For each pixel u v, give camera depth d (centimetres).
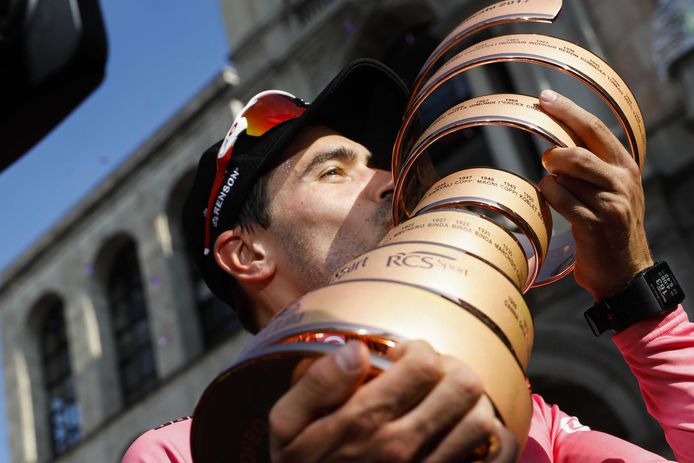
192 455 78
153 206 1259
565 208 98
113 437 1122
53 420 1322
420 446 63
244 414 76
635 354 113
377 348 73
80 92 131
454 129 95
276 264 141
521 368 75
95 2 129
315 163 142
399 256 78
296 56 1157
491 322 75
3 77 129
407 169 98
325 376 63
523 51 101
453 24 988
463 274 77
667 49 793
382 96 152
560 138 96
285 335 70
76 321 1302
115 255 1328
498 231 86
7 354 1402
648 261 111
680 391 109
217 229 150
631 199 99
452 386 63
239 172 146
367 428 62
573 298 769
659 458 116
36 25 128
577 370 748
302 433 64
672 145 784
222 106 1214
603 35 874
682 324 113
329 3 1174
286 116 149
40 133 134
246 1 1299
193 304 1188
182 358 1118
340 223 136
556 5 103
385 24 1087
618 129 753
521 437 73
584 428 129
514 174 96
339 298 72
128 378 1229
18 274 1424
